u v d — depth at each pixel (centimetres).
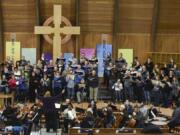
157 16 3173
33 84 2859
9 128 2114
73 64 2948
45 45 3234
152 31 3216
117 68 2972
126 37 3244
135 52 3259
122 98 2900
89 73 2902
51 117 2233
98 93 2972
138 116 2319
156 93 2834
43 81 2856
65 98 2877
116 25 3192
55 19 3094
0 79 2955
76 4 3130
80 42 3234
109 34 3238
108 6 3159
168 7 3155
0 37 3188
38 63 2941
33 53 3225
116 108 2492
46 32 3106
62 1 3156
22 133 2139
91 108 2400
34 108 2394
